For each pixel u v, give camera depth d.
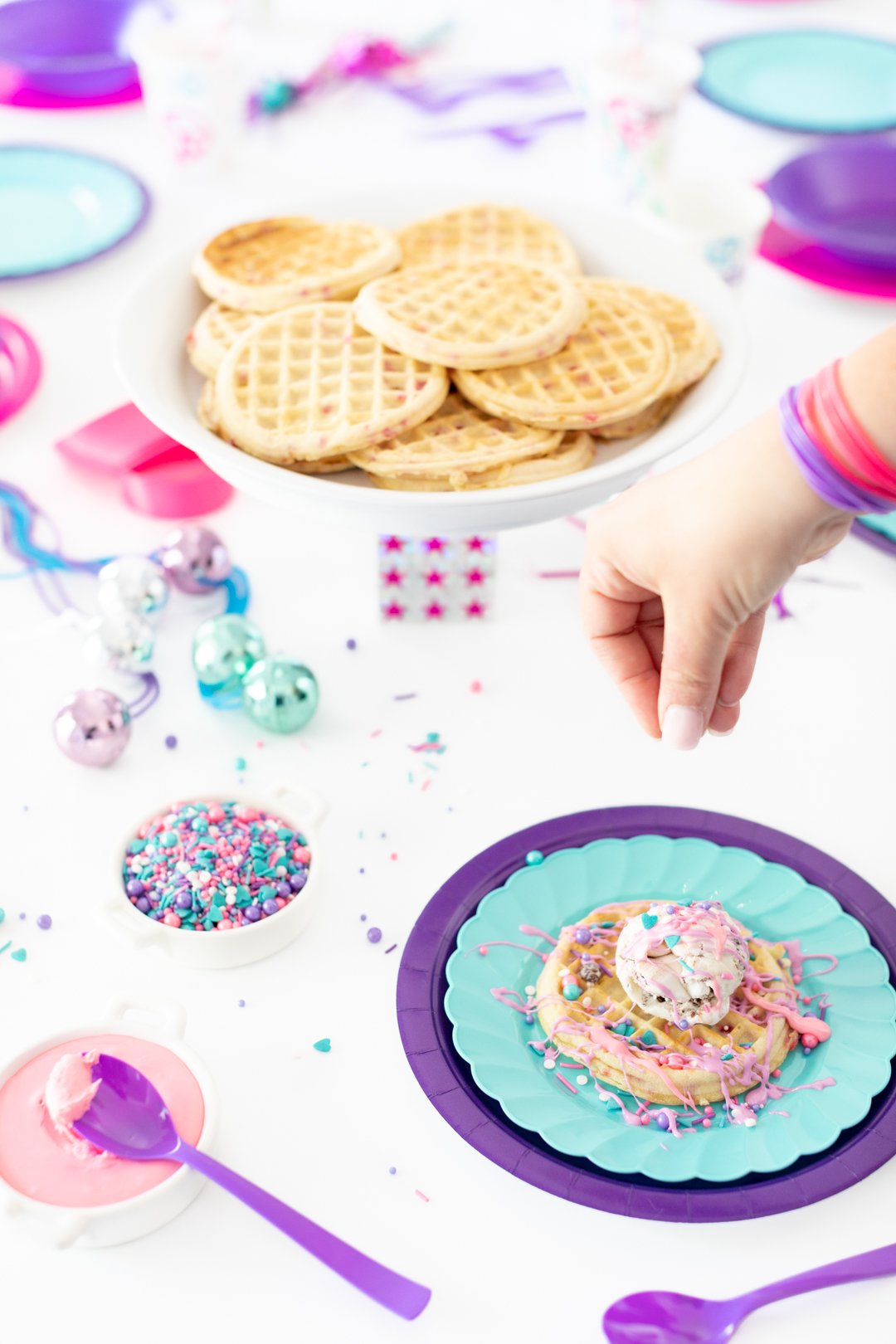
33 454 1.09
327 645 0.95
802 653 0.95
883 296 1.23
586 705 0.91
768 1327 0.65
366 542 1.04
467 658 0.95
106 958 0.78
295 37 1.66
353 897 0.80
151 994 0.76
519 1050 0.73
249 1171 0.70
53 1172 0.68
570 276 0.99
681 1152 0.69
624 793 0.86
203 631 0.90
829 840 0.83
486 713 0.91
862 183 1.33
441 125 1.52
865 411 0.62
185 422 0.85
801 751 0.88
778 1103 0.71
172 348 0.95
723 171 1.40
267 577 1.00
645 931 0.74
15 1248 0.68
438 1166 0.70
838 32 1.62
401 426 0.86
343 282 0.96
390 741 0.89
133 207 1.31
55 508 1.04
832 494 0.63
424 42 1.65
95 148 1.46
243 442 0.86
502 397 0.88
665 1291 0.66
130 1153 0.68
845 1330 0.65
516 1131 0.71
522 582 1.00
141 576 0.93
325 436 0.85
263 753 0.88
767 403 1.12
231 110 1.37
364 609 0.98
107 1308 0.66
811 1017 0.74
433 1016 0.74
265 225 1.01
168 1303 0.66
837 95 1.54
